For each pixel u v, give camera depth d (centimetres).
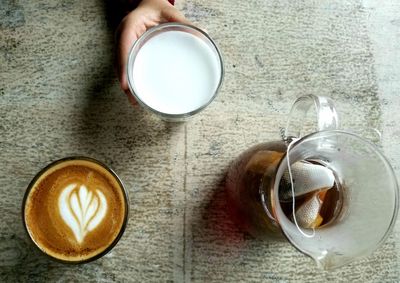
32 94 47
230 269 45
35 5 48
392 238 47
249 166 39
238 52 49
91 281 44
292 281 46
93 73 48
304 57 50
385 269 46
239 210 40
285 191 34
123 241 45
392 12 52
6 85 47
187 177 46
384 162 33
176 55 44
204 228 46
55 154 46
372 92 50
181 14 47
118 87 48
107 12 49
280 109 48
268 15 50
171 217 46
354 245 34
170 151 47
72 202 42
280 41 50
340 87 50
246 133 48
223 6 50
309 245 33
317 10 51
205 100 43
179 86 43
